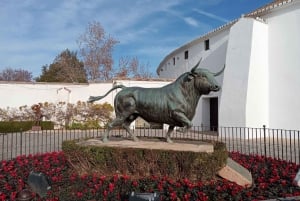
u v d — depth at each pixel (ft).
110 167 16.70
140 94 19.33
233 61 52.75
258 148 36.96
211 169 15.40
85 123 66.95
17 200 13.35
